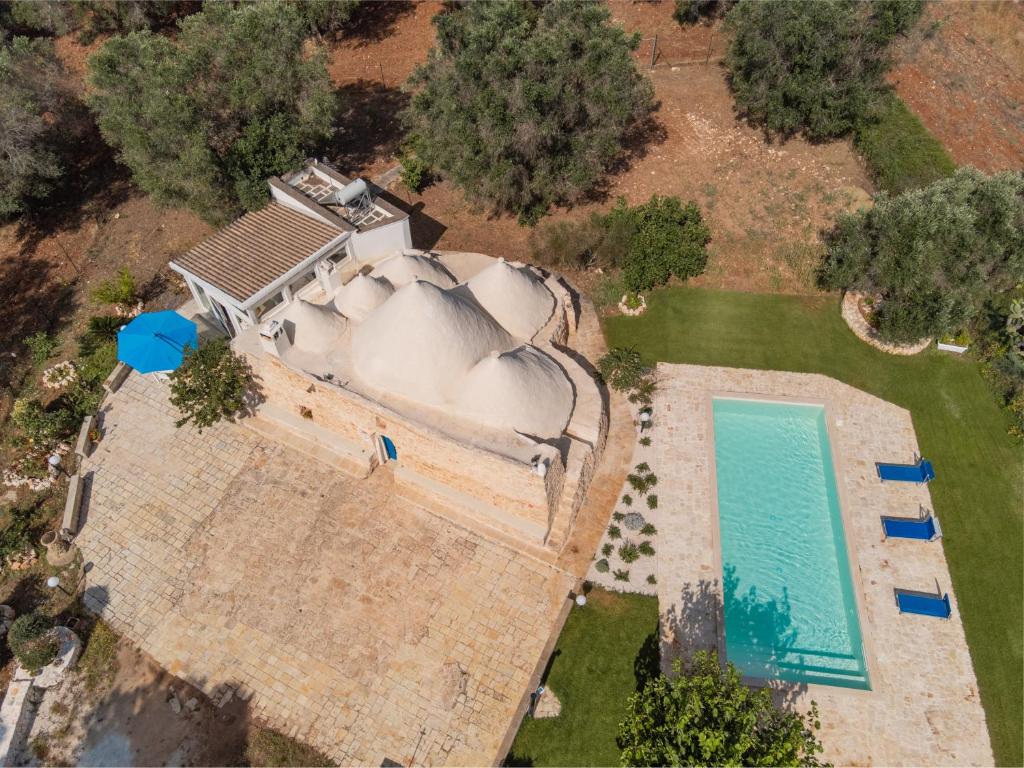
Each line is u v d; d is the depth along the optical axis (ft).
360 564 74.54
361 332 75.56
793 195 111.24
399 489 79.97
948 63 130.52
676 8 146.51
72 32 155.84
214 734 64.64
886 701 64.13
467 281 85.66
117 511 80.38
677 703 53.16
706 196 112.57
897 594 69.97
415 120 106.73
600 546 75.00
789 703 64.39
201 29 107.55
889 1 99.14
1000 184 82.53
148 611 72.54
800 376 90.33
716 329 96.27
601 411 77.05
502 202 108.68
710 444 83.61
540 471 65.00
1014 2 138.72
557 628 68.85
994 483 79.20
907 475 78.84
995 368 88.48
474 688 65.92
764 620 70.74
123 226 113.70
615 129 100.12
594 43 95.14
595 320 98.22
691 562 73.61
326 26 146.61
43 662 67.36
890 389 88.53
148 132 96.73
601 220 102.53
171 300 102.53
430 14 155.33
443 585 72.59
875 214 86.28
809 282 101.30
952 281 84.48
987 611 69.51
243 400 83.15
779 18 103.91
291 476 82.38
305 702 65.92
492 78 94.73
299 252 89.86
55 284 105.81
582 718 64.34
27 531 79.00
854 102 106.22
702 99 129.08
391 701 65.57
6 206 105.40
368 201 98.58
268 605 72.18
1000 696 64.34
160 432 87.71
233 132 103.55
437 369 71.00
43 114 118.21
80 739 65.10
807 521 78.07
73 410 89.92
